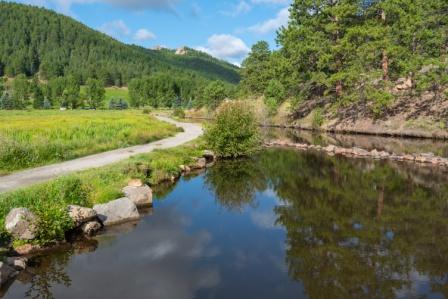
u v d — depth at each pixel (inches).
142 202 673.0
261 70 3619.6
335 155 1282.0
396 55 1863.9
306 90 2481.5
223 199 736.3
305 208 676.7
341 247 492.4
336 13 2070.6
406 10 1934.1
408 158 1170.6
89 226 528.7
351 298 365.1
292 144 1520.7
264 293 372.8
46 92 6102.4
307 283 394.0
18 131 1277.1
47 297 365.1
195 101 4630.9
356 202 709.9
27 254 455.5
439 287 387.5
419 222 590.9
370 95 1921.8
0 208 492.7
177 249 482.6
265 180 906.1
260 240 518.0
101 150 1091.3
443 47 1827.0
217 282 396.5
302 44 2234.3
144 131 1486.2
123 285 387.5
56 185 575.2
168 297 362.9
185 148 1158.3
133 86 6456.7
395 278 404.8
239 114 1257.4
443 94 1899.6
